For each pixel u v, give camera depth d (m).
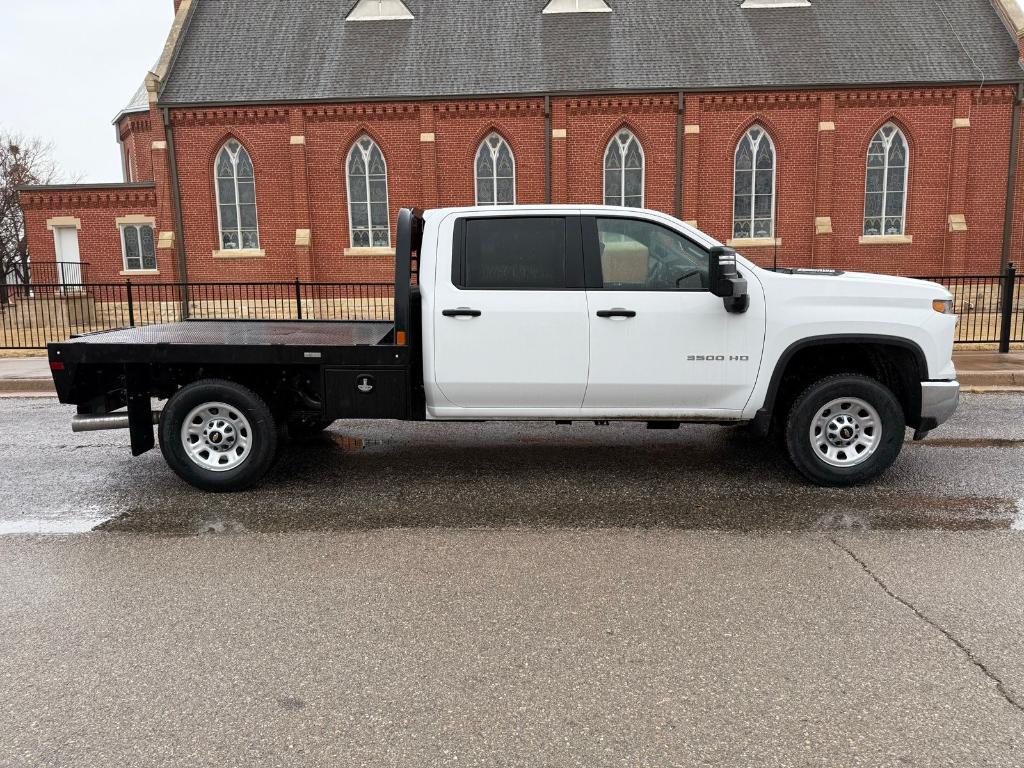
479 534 4.89
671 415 5.78
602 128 21.75
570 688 3.07
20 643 3.49
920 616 3.66
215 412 5.85
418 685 3.11
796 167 21.77
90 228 23.03
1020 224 21.94
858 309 5.58
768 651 3.35
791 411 5.77
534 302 5.59
